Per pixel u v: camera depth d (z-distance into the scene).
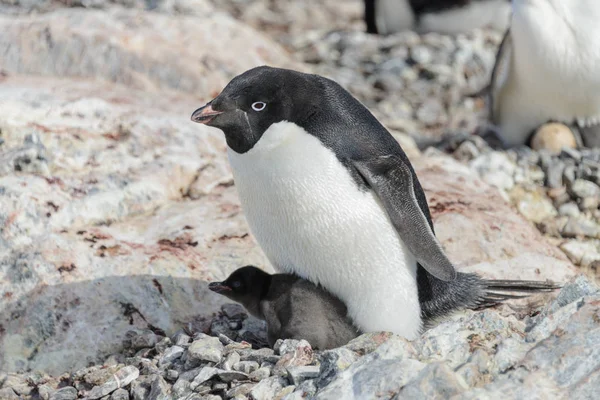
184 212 12.33
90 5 21.12
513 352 8.23
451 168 14.81
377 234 9.52
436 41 23.39
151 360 9.98
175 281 11.13
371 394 7.88
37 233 11.44
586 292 9.36
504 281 10.59
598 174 15.30
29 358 10.34
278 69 9.61
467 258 11.87
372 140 9.73
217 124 9.32
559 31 15.48
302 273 9.89
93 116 13.75
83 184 12.27
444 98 20.73
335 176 9.40
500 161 15.65
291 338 9.58
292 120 9.38
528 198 15.10
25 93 14.45
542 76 15.88
